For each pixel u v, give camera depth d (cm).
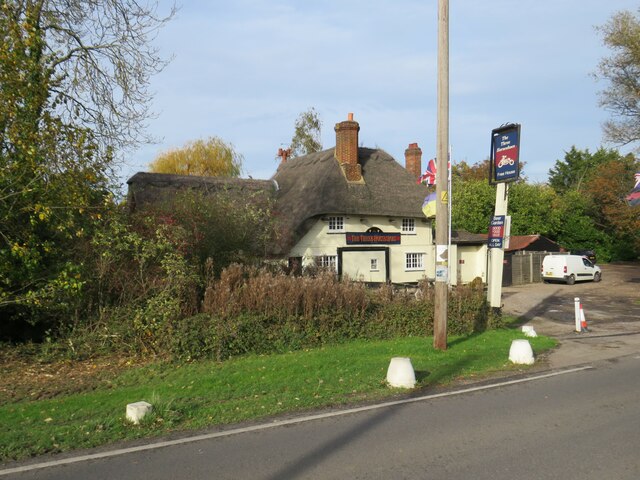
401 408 727
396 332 1339
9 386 855
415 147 3450
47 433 615
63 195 999
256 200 2136
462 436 602
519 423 652
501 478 479
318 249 2552
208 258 1279
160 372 953
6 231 1016
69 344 1047
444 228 1162
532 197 4688
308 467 509
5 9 1010
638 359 1118
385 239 2722
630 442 576
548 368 1023
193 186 2319
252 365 1000
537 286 3291
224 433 619
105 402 760
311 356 1084
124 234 1159
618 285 3259
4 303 987
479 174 6116
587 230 5000
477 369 1003
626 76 2706
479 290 1538
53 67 1229
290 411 714
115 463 525
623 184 4378
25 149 932
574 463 514
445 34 1122
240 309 1162
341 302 1281
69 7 1360
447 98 1130
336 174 2670
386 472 496
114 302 1148
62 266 1030
